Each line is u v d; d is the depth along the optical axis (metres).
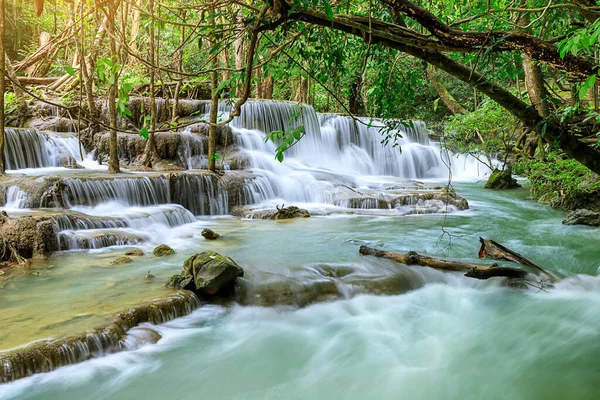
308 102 18.33
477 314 5.64
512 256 6.52
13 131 11.56
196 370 4.31
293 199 12.30
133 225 8.54
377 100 4.83
